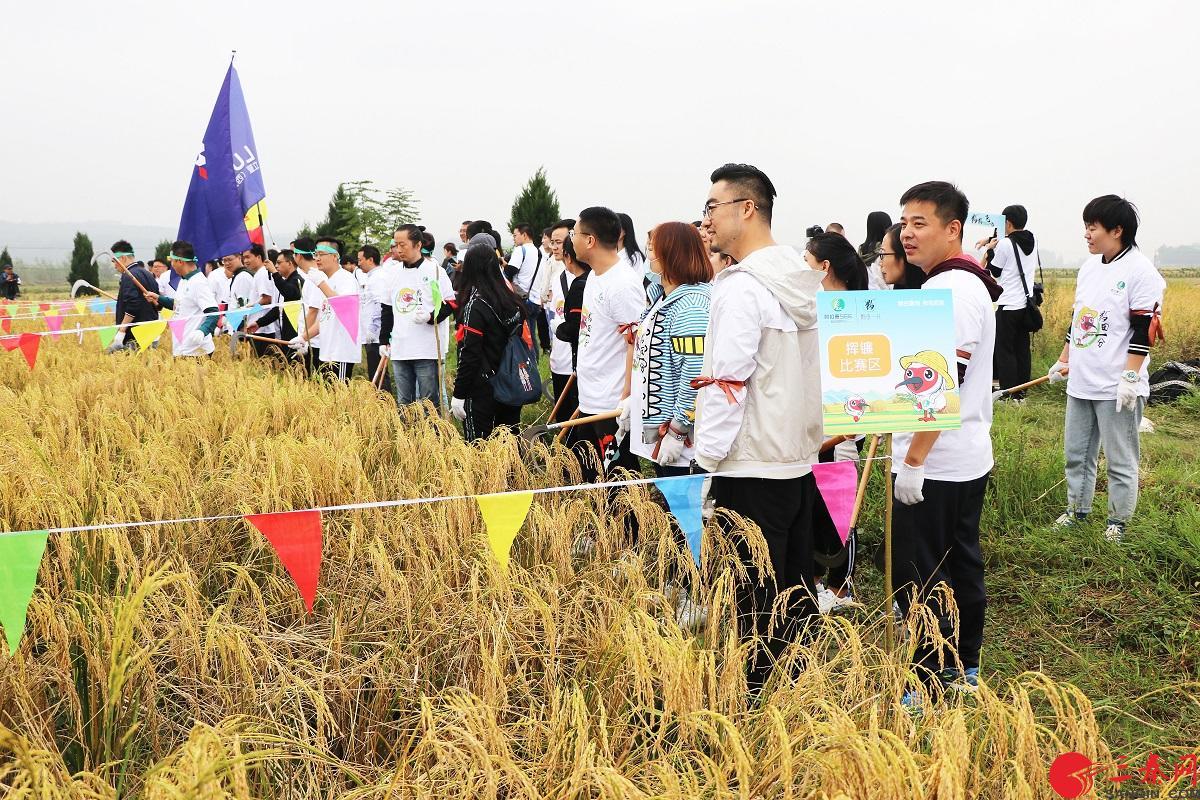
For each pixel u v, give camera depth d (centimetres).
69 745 274
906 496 321
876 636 361
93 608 311
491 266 597
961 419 333
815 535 418
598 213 484
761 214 326
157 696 295
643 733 267
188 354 941
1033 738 229
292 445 447
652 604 344
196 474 476
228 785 243
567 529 379
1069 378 521
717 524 339
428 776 241
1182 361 1117
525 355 607
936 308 294
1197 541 457
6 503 378
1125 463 493
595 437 496
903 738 248
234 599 353
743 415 317
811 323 315
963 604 352
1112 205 489
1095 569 467
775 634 332
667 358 399
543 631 323
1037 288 868
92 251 4666
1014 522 534
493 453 453
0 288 2873
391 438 555
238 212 995
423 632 332
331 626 336
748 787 219
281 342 934
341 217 3253
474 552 376
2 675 280
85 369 826
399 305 784
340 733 292
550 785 239
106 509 392
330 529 390
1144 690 356
